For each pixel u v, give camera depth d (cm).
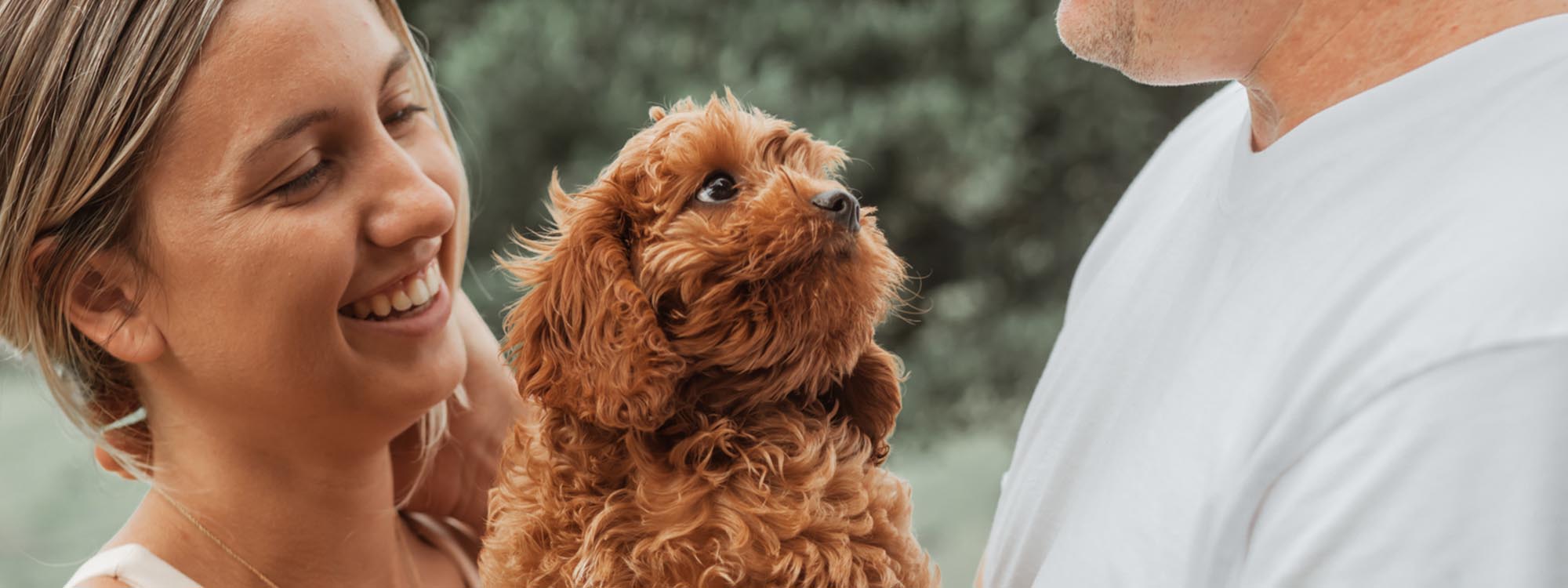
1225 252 143
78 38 141
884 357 169
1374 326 114
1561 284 104
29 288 149
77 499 600
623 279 149
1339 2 134
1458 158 119
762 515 150
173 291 147
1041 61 665
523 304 161
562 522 157
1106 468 150
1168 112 718
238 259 144
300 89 143
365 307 157
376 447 169
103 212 144
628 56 646
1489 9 127
